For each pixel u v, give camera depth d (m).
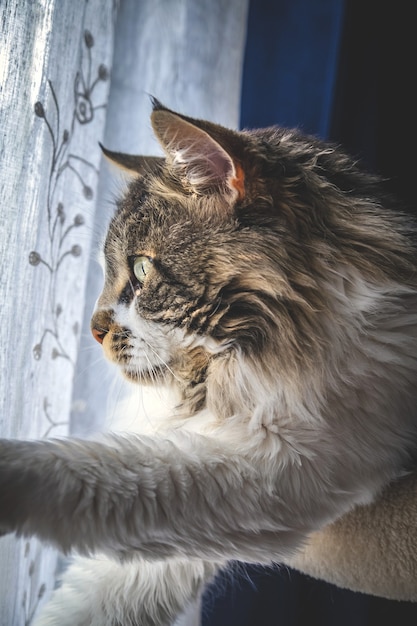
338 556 0.50
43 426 0.53
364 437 0.47
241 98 0.73
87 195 0.56
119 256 0.52
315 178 0.50
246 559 0.44
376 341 0.49
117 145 0.67
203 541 0.43
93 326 0.52
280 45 0.73
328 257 0.48
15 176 0.46
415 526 0.48
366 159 0.71
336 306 0.48
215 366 0.50
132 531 0.41
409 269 0.50
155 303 0.49
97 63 0.55
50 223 0.51
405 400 0.49
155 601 0.54
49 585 0.58
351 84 0.71
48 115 0.49
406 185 0.72
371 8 0.71
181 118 0.45
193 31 0.69
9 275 0.47
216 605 0.71
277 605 0.71
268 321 0.48
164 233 0.49
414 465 0.50
